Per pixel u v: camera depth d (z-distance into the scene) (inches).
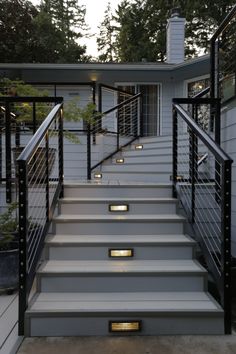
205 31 732.0
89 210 141.9
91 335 93.7
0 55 625.0
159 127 391.9
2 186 161.8
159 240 122.7
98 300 101.7
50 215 129.3
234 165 143.7
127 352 84.4
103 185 151.4
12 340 90.4
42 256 124.0
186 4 727.7
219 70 172.1
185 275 109.0
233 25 156.5
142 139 275.1
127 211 142.0
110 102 381.7
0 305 113.5
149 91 392.8
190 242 121.1
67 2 1059.3
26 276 94.5
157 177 205.6
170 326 94.5
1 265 123.0
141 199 144.4
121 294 106.4
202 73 365.7
